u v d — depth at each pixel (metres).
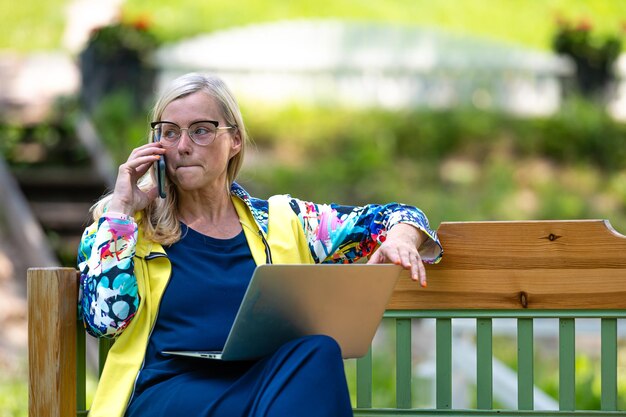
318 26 19.39
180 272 4.30
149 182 4.48
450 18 21.44
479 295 4.64
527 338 4.63
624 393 8.85
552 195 16.98
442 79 19.16
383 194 16.78
